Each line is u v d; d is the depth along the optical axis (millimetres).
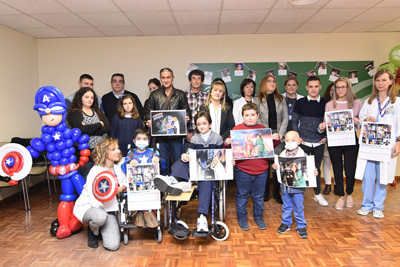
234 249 2447
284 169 2660
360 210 3230
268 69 4863
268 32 4723
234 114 3586
